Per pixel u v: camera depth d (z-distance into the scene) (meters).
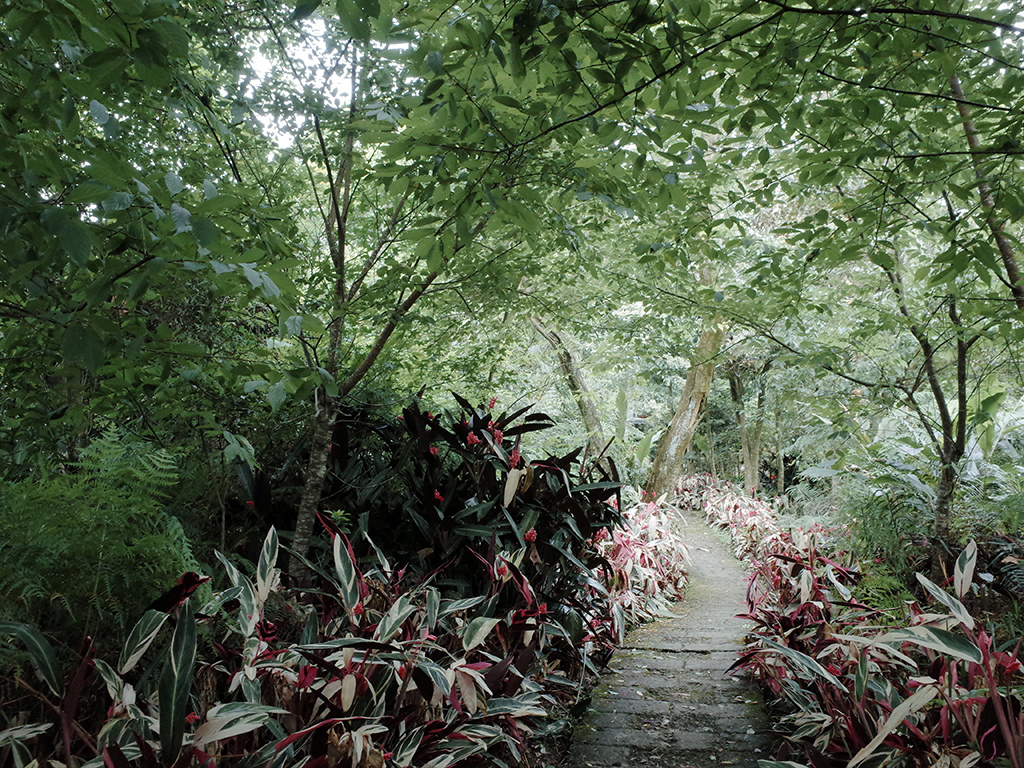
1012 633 2.86
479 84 2.14
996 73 2.55
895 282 3.90
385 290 2.93
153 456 2.10
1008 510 3.68
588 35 1.68
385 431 3.63
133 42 1.41
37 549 1.72
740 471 13.66
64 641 1.78
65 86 1.67
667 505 7.68
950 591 3.30
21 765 1.30
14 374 2.16
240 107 2.60
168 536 1.96
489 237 3.46
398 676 1.91
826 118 2.64
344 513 3.12
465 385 4.62
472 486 3.47
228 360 2.14
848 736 2.24
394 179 2.31
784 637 2.87
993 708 1.74
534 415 3.48
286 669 1.81
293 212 3.29
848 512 4.56
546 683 3.25
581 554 3.62
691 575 7.02
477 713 2.15
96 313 1.56
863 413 4.16
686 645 4.23
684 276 4.09
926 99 2.61
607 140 2.13
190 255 1.60
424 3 2.02
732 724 2.93
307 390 2.22
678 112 2.15
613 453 9.11
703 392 9.28
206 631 1.96
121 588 1.87
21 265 1.52
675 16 1.93
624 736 2.83
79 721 1.68
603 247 4.60
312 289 2.89
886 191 2.91
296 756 1.70
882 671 2.56
